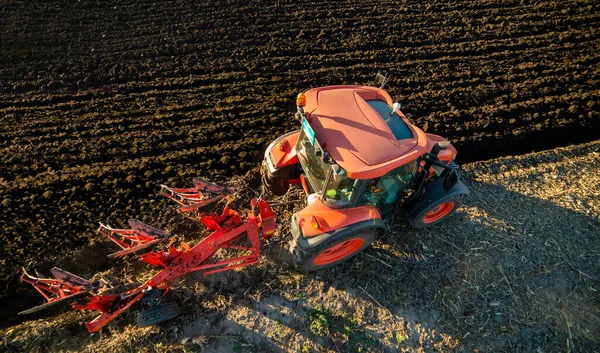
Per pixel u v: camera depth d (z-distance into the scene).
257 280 5.21
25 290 5.30
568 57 9.23
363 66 8.76
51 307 5.24
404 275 5.32
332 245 4.65
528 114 7.99
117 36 9.03
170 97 7.89
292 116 7.69
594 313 5.06
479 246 5.68
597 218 6.09
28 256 5.52
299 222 4.67
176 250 4.58
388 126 4.71
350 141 4.43
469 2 10.83
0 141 6.92
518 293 5.21
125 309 4.70
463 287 5.25
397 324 4.88
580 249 5.70
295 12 10.12
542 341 4.80
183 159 6.86
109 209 6.12
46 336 4.77
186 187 6.46
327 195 4.59
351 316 4.92
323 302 5.02
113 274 5.43
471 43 9.48
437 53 9.21
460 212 6.10
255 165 6.85
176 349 4.58
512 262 5.52
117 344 4.62
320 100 4.92
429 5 10.65
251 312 4.91
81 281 4.05
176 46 8.91
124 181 6.47
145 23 9.43
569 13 10.46
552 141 7.81
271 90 8.17
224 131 7.38
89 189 6.28
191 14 9.77
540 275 5.40
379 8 10.45
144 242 4.59
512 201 6.32
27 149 6.81
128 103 7.73
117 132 7.22
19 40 8.73
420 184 5.22
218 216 4.86
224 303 4.99
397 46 9.37
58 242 5.70
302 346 4.66
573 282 5.36
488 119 7.82
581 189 6.57
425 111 7.98
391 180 4.84
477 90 8.38
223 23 9.59
